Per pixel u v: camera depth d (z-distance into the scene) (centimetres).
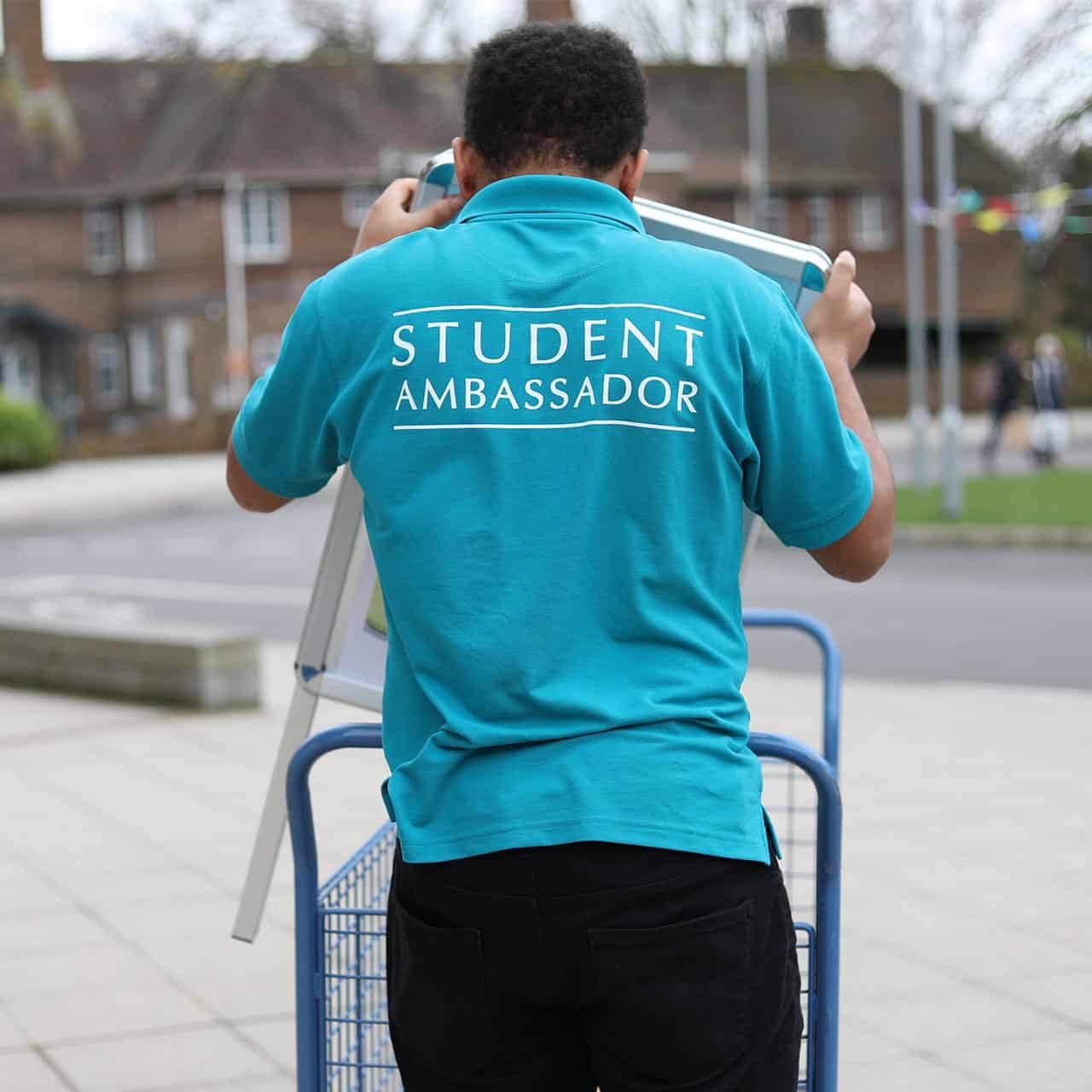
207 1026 432
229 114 4716
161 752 794
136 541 2152
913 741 785
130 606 1486
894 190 5134
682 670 196
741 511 204
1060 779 699
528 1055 202
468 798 193
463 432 197
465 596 195
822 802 227
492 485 196
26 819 664
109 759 779
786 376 203
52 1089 391
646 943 190
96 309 5031
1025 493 2252
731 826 193
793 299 232
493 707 194
